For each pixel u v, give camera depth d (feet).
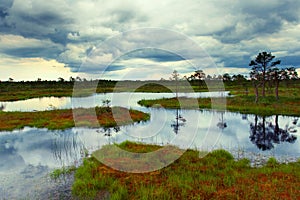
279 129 54.95
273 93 126.31
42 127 59.52
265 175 26.81
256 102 92.58
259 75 120.37
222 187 23.90
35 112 78.07
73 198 23.21
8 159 36.35
